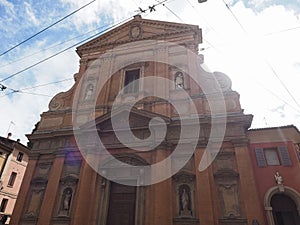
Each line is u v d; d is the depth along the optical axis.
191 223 11.80
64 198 14.24
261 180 12.38
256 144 13.52
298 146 13.11
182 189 12.93
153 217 12.20
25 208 14.58
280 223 12.16
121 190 14.23
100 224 13.12
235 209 11.70
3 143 27.45
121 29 21.33
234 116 13.95
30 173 15.74
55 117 18.09
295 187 11.81
